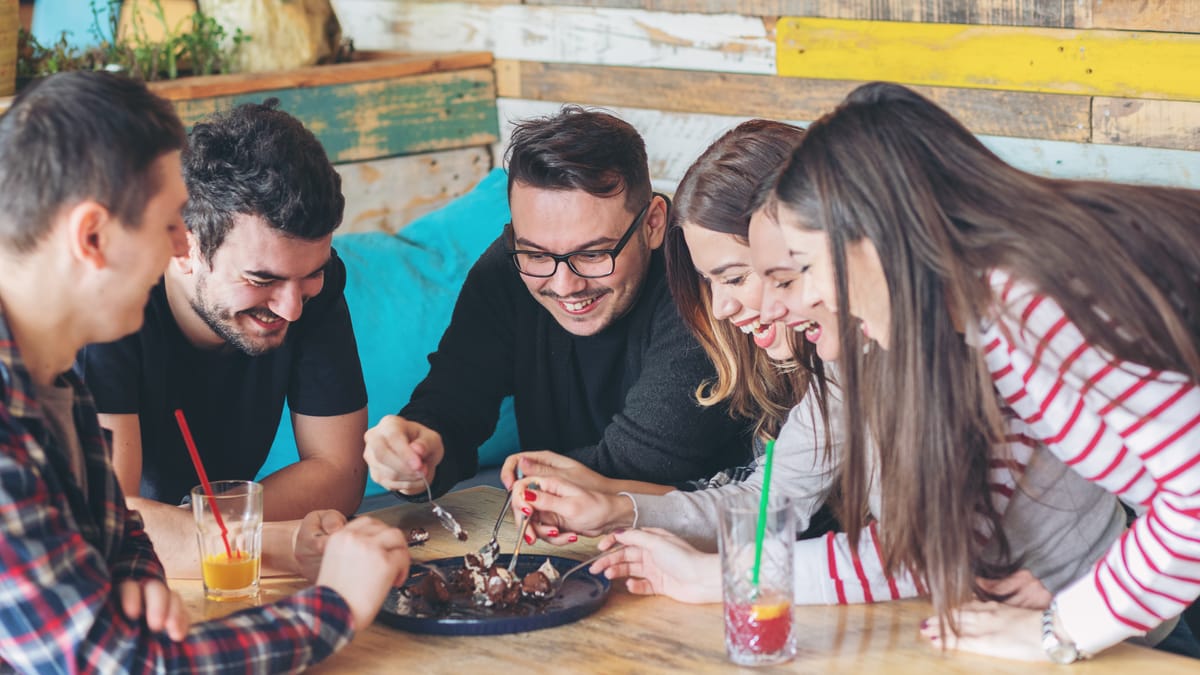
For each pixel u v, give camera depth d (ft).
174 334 6.77
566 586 5.44
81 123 4.20
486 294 7.72
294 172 5.98
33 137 4.18
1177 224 4.52
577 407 7.67
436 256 10.26
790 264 5.29
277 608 4.65
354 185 11.66
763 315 5.59
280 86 11.14
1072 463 4.62
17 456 4.13
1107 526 5.37
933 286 4.46
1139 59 8.38
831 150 4.58
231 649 4.43
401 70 11.70
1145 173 8.49
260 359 7.06
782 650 4.64
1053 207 4.42
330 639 4.67
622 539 5.49
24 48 10.94
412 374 9.74
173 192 4.43
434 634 5.00
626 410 7.12
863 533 5.32
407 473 6.55
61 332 4.41
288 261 6.11
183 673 4.33
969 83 9.13
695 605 5.26
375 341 9.73
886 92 4.64
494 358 7.70
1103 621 4.52
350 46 12.37
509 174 6.91
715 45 10.45
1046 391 4.46
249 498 5.44
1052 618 4.64
